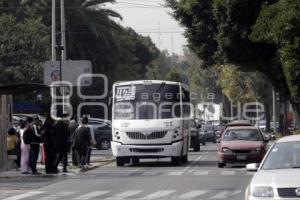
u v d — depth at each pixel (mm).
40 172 49438
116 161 57406
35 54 87750
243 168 52625
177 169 52188
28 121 47625
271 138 66438
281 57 53219
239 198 33469
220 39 64125
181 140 55062
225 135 54844
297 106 69438
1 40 87375
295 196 22156
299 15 49312
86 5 99125
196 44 71625
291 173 23422
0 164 50156
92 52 101812
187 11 70625
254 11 61781
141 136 54438
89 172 50250
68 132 50719
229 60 67000
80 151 51594
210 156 70625
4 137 51000
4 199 34531
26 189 39344
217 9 63188
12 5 100875
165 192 36406
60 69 63875
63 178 45719
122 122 54906
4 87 46312
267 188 22531
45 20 100312
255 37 55281
